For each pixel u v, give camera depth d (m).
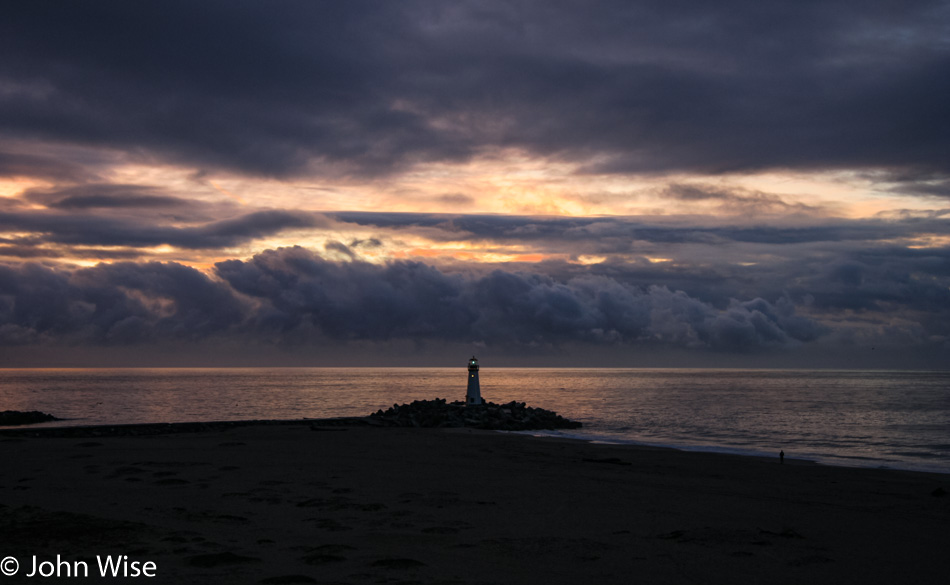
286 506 20.58
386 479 26.95
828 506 22.78
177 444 39.47
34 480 25.38
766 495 24.83
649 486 26.42
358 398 130.62
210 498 21.70
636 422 72.94
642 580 13.71
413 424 59.34
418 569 13.60
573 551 15.83
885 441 55.72
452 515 19.92
